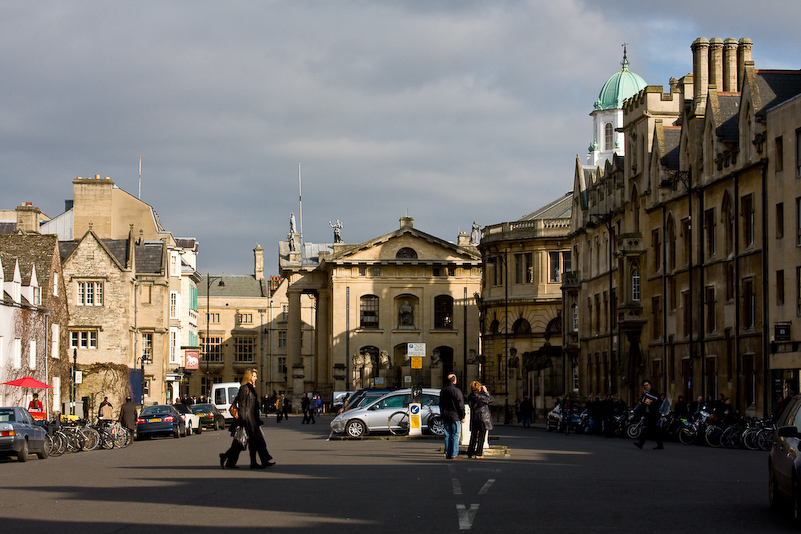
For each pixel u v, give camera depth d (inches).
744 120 1942.7
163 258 3398.1
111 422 1652.3
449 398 1146.0
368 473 944.9
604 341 2755.9
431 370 3882.9
